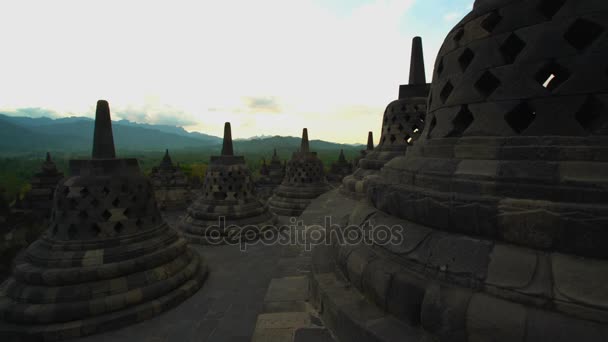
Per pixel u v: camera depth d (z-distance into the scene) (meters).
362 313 3.49
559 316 2.34
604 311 2.20
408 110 10.12
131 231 8.83
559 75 3.28
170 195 25.00
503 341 2.45
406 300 3.19
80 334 7.14
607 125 2.77
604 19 2.77
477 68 3.49
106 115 8.92
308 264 6.68
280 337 3.79
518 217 2.73
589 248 2.44
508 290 2.59
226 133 15.98
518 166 2.94
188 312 8.38
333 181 35.28
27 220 17.58
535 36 3.07
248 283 10.26
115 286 7.91
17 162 111.69
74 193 8.20
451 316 2.74
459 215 3.11
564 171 2.71
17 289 7.64
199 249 13.77
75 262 7.80
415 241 3.44
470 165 3.25
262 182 36.00
